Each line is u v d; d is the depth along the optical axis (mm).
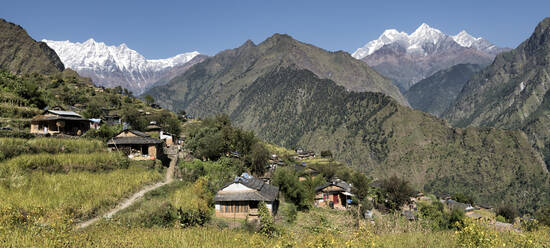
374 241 17406
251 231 36312
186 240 20891
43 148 49000
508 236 19188
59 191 36250
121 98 165000
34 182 37500
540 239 19016
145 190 44219
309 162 171250
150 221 33094
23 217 23594
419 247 18734
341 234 24516
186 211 37344
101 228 26594
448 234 22500
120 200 38844
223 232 24047
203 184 50531
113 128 77500
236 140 89500
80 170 44875
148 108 162375
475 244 15789
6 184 35594
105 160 49438
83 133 70938
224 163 70875
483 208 151875
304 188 66250
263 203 45219
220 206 46625
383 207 81250
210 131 84312
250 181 53500
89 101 137000
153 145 59781
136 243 19453
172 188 47938
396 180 86625
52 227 18625
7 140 46688
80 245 17312
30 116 74250
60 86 156000
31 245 16266
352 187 87375
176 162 63594
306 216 55625
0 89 86562
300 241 20938
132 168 51344
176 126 104250
